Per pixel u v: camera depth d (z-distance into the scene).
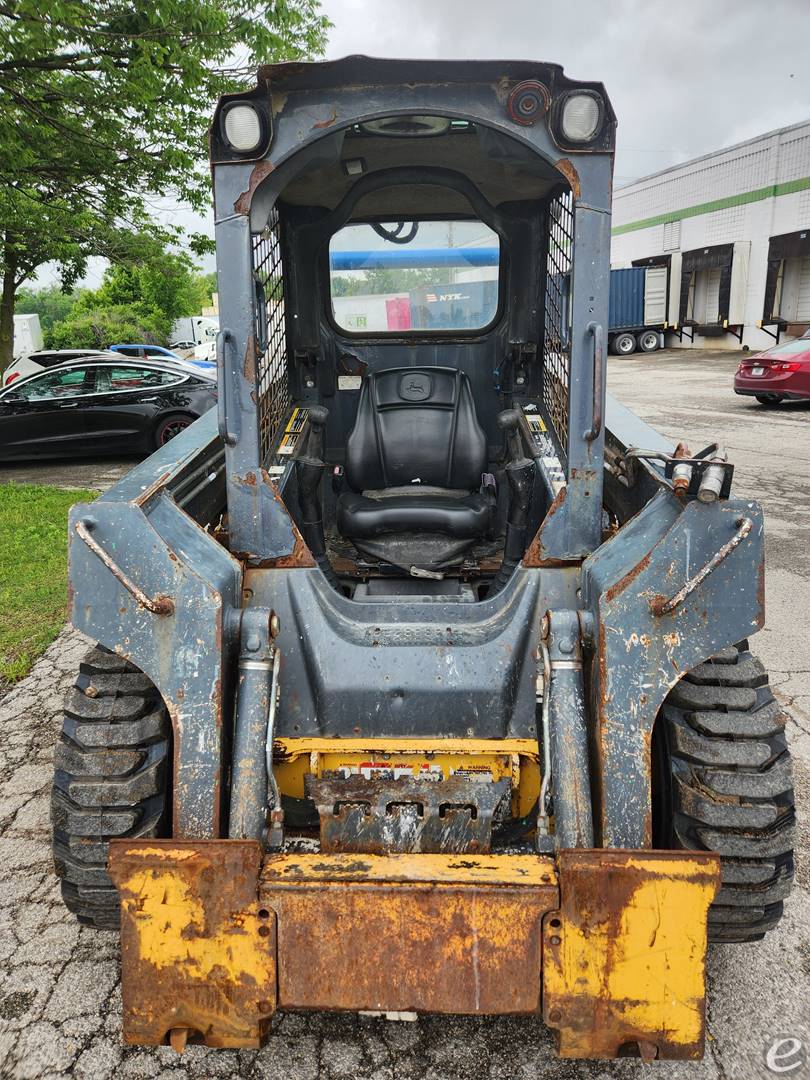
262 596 2.61
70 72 9.84
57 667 5.08
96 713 2.35
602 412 2.49
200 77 9.88
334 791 2.34
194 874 1.97
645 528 2.36
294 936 1.98
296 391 4.06
